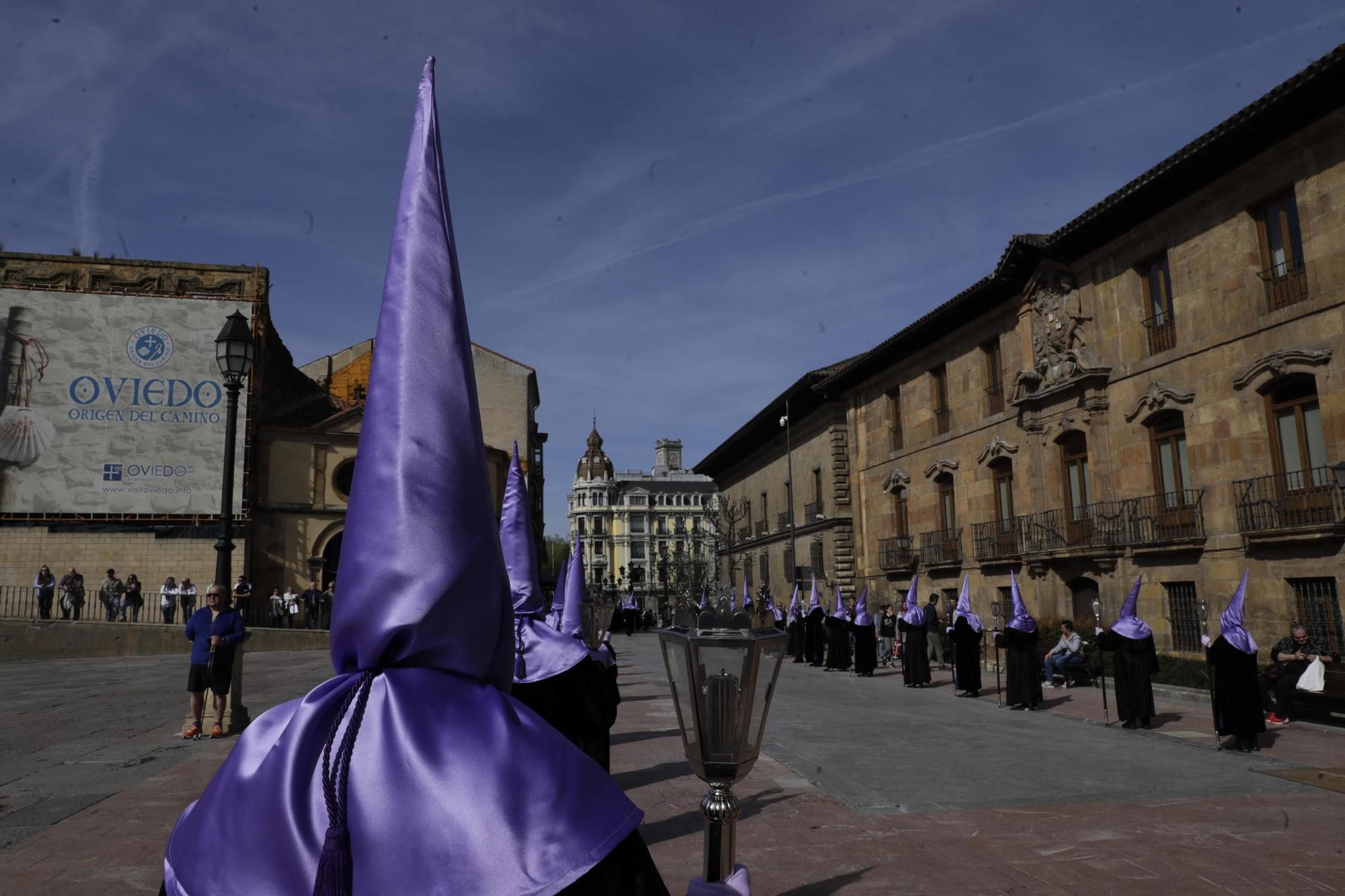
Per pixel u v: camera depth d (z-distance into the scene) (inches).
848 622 946.7
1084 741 450.3
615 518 5236.2
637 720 512.4
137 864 219.9
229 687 438.6
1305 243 641.6
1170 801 309.6
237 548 1366.9
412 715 58.9
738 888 89.7
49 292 1382.9
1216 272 717.9
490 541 66.8
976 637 685.9
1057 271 886.4
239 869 55.6
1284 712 510.9
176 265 1441.9
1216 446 713.0
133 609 1189.7
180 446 1391.5
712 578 3026.6
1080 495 884.0
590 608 273.1
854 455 1405.0
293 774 58.0
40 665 981.2
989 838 258.2
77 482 1357.0
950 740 450.6
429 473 63.9
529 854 54.9
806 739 447.5
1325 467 628.7
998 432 1011.3
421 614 61.1
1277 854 242.7
